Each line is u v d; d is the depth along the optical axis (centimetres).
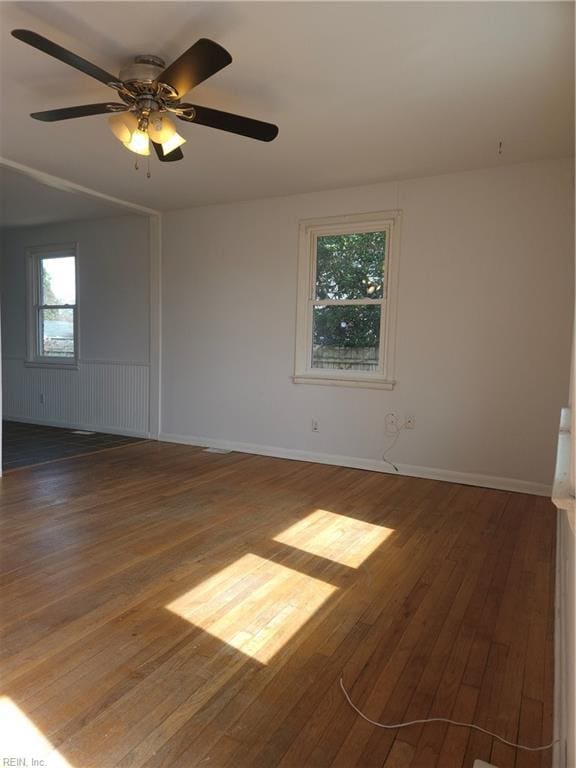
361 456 452
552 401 378
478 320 400
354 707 153
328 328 468
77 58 198
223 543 275
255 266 494
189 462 464
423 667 173
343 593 223
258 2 200
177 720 146
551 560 262
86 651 177
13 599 211
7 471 423
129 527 296
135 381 580
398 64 243
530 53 232
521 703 156
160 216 544
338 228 453
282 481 405
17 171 410
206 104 287
